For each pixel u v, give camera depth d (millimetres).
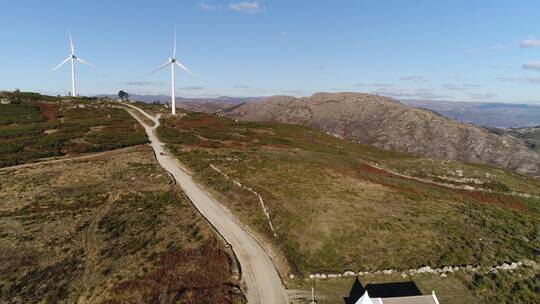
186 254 43188
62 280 39094
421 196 66500
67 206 56594
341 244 46688
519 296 38875
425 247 46938
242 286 38938
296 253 44938
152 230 49250
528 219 60531
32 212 54688
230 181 67625
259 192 61500
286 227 50500
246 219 53688
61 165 78500
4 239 46938
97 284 38281
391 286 39750
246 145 102938
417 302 34000
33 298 36531
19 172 73562
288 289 38719
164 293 36656
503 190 87500
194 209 56000
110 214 54031
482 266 43375
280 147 105125
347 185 67812
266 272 41438
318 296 37781
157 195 60750
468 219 56375
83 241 46688
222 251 44375
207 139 109000
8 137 99188
